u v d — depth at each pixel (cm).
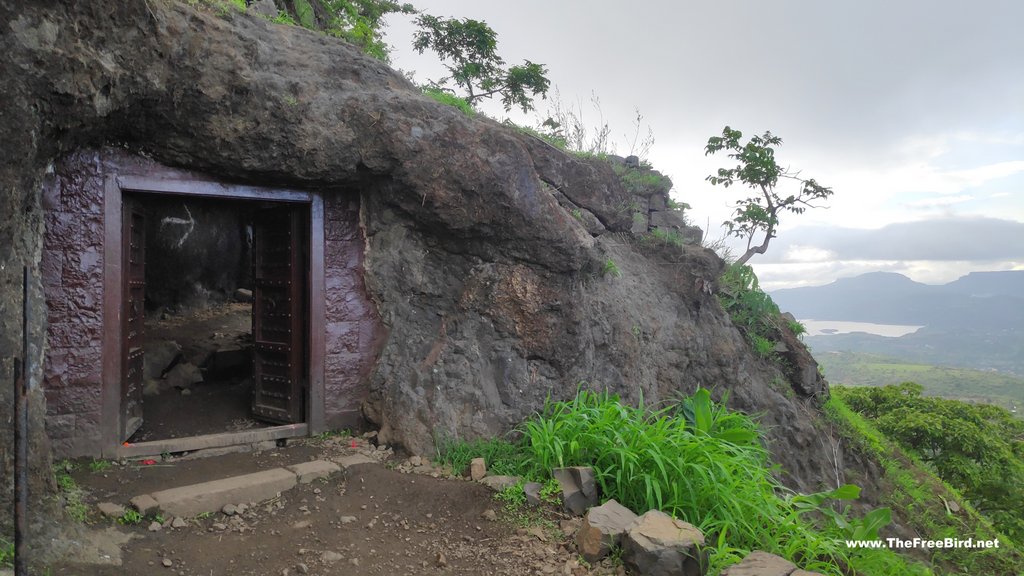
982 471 1425
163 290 1081
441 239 645
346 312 634
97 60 415
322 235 620
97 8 413
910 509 1052
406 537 432
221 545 402
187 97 498
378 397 620
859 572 470
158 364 777
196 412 680
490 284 646
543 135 891
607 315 755
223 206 1120
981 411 1772
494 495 483
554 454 526
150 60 460
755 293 1111
